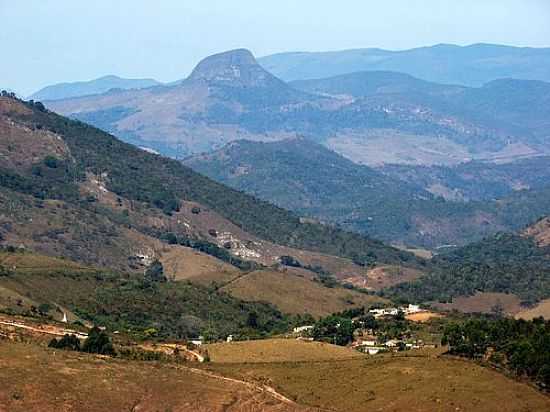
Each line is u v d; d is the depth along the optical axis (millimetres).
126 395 181125
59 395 173250
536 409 181875
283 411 182125
